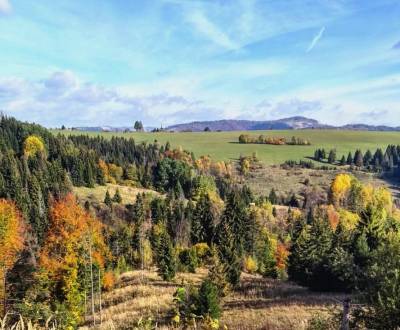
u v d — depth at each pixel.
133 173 165.75
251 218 94.69
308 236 55.69
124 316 36.78
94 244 56.03
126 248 76.62
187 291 28.17
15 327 7.99
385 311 12.15
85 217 57.72
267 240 92.25
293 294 39.62
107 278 54.25
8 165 118.50
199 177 157.62
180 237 97.75
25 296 36.72
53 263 43.66
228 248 51.59
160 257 56.69
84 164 142.88
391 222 45.41
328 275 38.22
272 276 64.50
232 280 47.06
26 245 62.91
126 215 114.88
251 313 29.31
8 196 93.62
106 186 145.00
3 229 54.84
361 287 13.26
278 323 25.12
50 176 124.31
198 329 25.06
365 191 148.25
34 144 152.88
